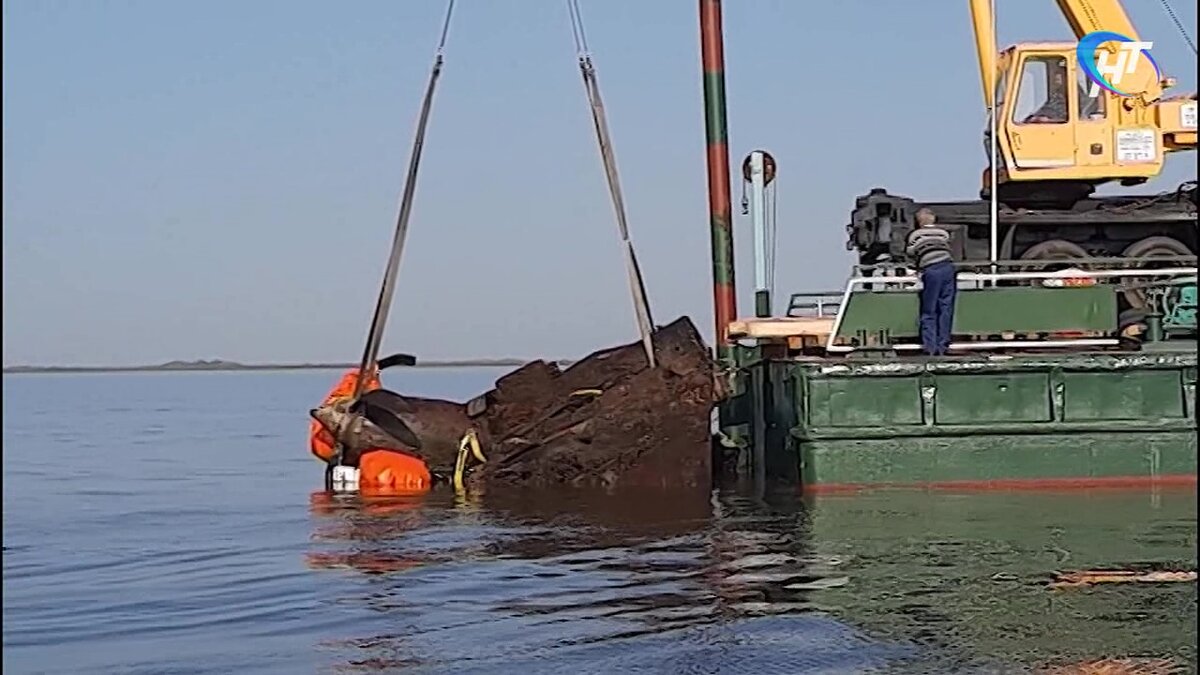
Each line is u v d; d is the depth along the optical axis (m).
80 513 17.53
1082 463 15.52
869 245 18.97
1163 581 10.03
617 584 10.54
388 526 14.38
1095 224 18.77
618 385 17.56
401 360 19.33
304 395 95.00
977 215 18.75
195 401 81.19
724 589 10.15
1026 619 8.84
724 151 19.83
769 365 17.67
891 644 8.28
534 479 17.77
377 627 9.27
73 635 9.42
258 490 20.05
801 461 15.69
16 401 83.75
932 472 15.48
